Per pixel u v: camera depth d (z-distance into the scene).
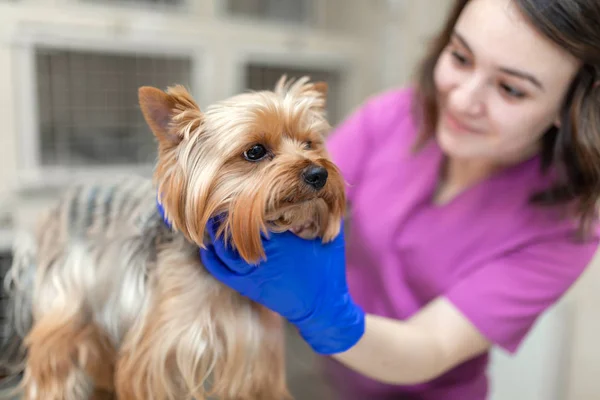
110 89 1.61
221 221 0.70
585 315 1.76
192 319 0.75
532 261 0.94
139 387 0.77
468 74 0.90
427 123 1.10
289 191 0.66
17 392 0.89
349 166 1.23
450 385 1.13
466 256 1.03
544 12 0.77
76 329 0.81
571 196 0.93
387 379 0.84
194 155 0.68
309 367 1.28
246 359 0.80
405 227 1.12
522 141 0.89
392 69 1.99
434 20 1.91
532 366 1.75
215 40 1.71
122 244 0.82
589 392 1.80
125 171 1.60
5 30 1.39
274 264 0.74
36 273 0.88
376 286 1.17
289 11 1.93
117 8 1.56
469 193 1.05
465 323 0.91
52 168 1.52
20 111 1.44
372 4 2.00
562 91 0.85
